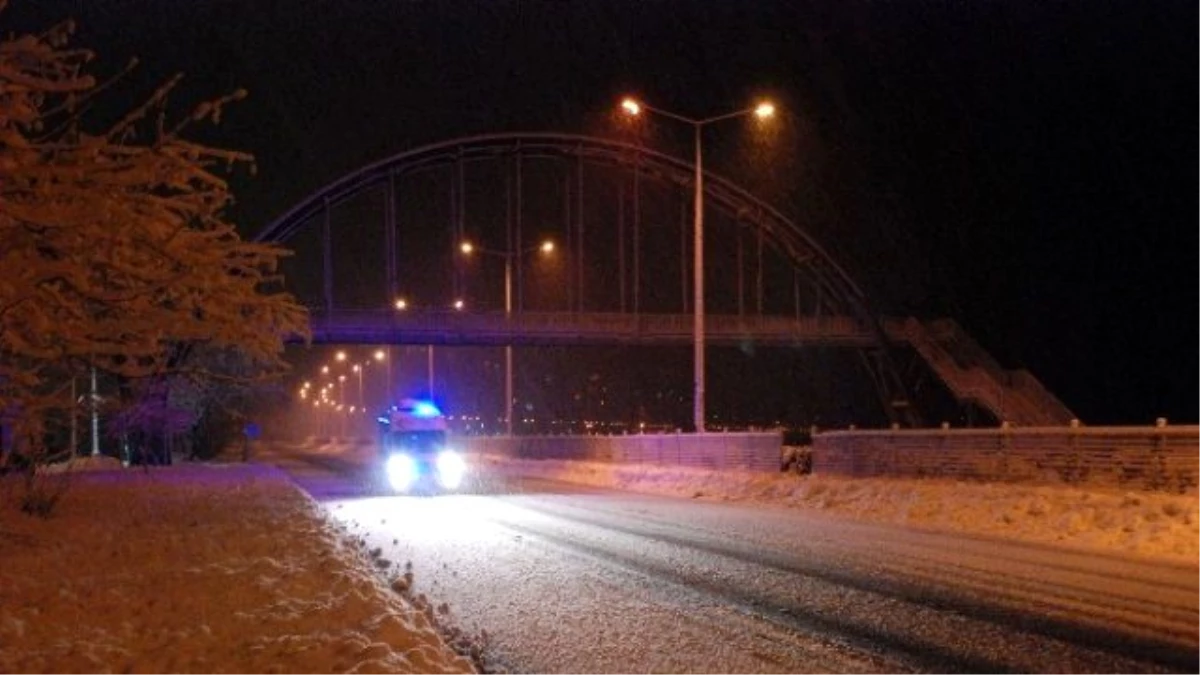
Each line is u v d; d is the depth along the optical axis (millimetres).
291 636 8023
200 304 10555
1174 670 7973
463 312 89438
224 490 26531
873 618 10117
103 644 7738
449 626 9812
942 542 16609
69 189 8867
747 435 32844
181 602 9547
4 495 18703
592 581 12711
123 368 11695
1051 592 11539
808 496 25516
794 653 8680
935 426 106750
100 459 43594
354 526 20203
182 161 9445
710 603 11078
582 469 42531
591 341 92625
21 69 8742
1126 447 19422
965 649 8727
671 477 33875
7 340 9672
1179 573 12938
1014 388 103000
